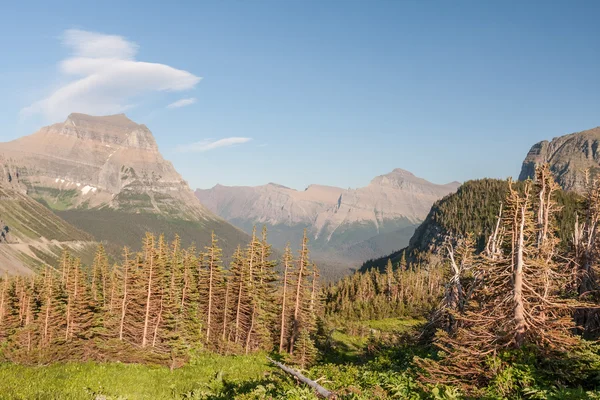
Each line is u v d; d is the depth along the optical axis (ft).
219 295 174.09
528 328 53.01
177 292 155.63
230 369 116.47
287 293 162.61
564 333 53.62
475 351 51.83
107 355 125.29
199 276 179.32
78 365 109.09
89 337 144.87
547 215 77.30
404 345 90.68
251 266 168.45
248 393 66.28
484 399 45.39
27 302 185.26
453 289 87.86
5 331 169.99
